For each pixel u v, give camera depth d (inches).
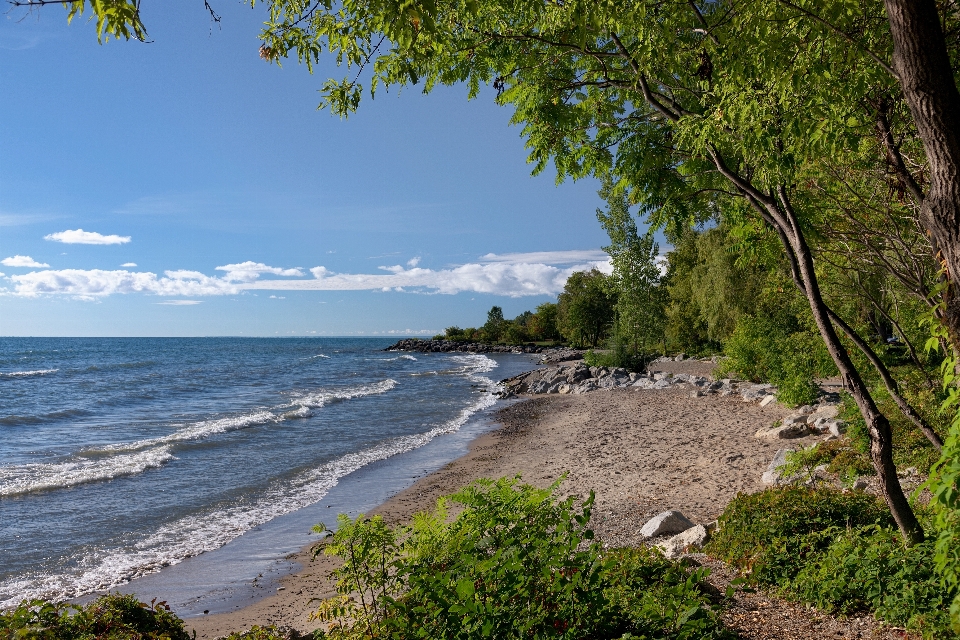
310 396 1384.1
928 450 370.9
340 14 171.2
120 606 205.6
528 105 211.6
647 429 756.0
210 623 304.8
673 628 169.8
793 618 207.3
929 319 135.0
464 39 198.8
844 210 239.8
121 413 1109.1
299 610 319.3
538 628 148.2
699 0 195.8
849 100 167.9
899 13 117.1
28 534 438.3
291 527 459.5
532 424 928.3
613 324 1624.0
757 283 1337.4
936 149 117.4
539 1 172.1
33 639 178.7
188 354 4062.5
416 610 152.7
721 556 273.1
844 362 215.5
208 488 566.3
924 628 178.1
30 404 1233.4
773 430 601.6
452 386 1621.6
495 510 171.5
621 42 203.3
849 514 264.5
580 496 469.4
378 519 191.3
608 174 239.1
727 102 172.7
